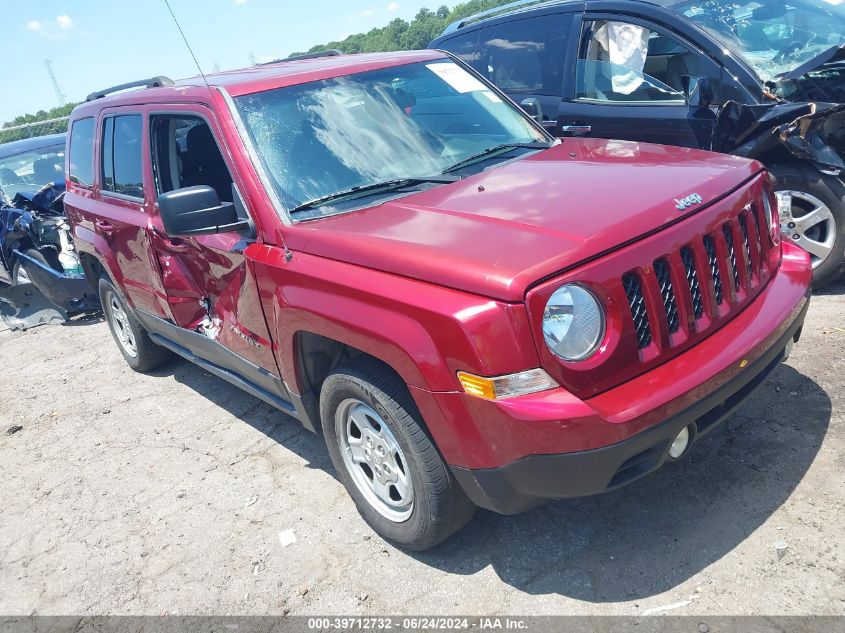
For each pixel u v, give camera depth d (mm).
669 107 5172
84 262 5629
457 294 2484
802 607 2500
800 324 3104
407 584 3016
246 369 3869
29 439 5082
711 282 2758
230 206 3367
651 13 5344
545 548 3041
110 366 6215
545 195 2971
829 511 2891
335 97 3781
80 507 4086
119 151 4770
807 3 5305
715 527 2941
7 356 7020
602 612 2666
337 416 3248
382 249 2766
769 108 4586
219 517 3730
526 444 2400
